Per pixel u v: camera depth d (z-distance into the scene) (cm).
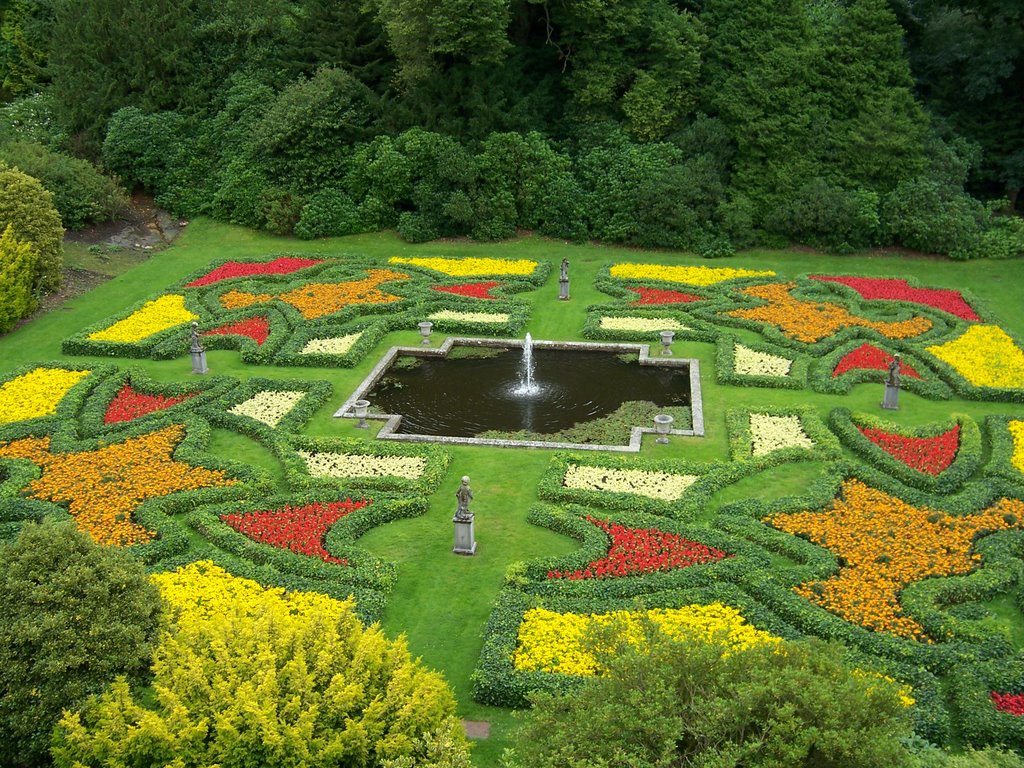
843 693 913
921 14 4022
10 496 1812
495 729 1262
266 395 2317
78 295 3058
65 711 994
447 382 2458
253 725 980
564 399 2342
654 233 3578
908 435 2078
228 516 1755
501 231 3697
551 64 4072
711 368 2511
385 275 3234
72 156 3869
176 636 1156
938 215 3453
